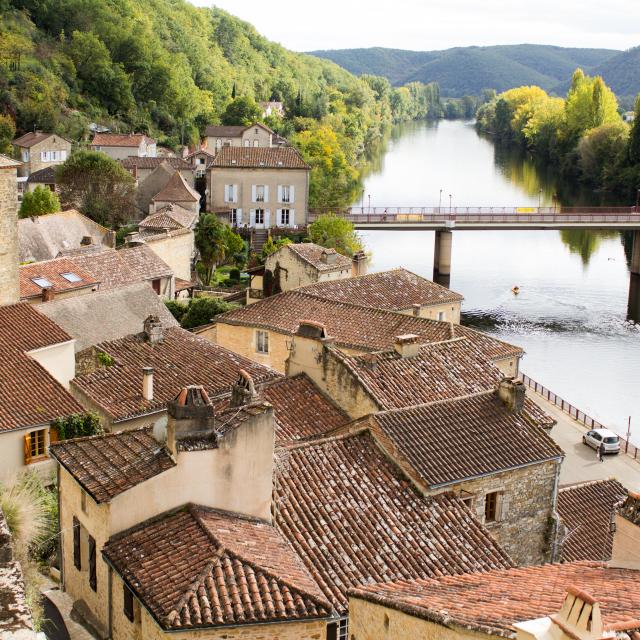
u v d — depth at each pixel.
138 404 45.62
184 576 23.62
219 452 26.53
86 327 58.03
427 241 156.12
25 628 12.42
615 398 83.25
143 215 138.00
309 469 30.91
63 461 28.14
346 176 196.00
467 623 17.31
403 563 28.33
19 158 161.50
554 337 102.88
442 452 32.53
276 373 49.84
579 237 162.50
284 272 84.31
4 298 64.56
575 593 14.85
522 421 35.12
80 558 28.11
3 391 43.47
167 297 86.62
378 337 55.19
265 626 22.62
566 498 44.53
